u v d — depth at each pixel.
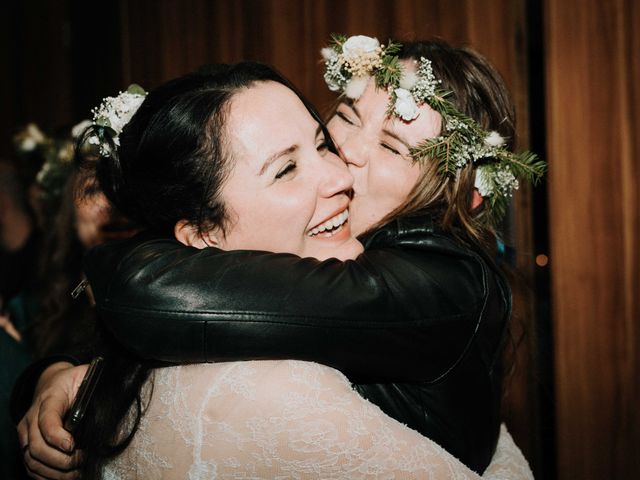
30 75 4.23
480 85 1.56
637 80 2.42
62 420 1.29
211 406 1.10
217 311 1.06
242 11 3.30
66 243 2.35
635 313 2.45
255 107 1.23
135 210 1.37
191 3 3.45
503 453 1.44
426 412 1.24
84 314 2.36
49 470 1.29
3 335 1.94
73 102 4.08
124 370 1.23
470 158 1.48
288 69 3.18
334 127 1.64
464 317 1.21
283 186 1.25
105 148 1.36
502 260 1.68
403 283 1.17
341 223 1.36
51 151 2.60
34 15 4.18
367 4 2.96
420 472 1.09
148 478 1.13
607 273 2.49
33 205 2.67
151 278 1.10
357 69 1.51
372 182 1.56
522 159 1.51
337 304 1.08
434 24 2.80
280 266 1.12
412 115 1.47
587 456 2.52
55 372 1.47
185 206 1.25
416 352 1.16
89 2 3.91
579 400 2.54
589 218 2.51
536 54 2.63
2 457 1.75
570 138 2.53
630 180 2.45
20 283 2.65
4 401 1.80
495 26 2.68
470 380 1.28
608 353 2.49
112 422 1.22
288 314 1.06
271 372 1.09
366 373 1.17
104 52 3.86
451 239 1.35
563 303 2.55
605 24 2.46
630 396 2.46
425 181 1.49
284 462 1.06
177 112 1.21
